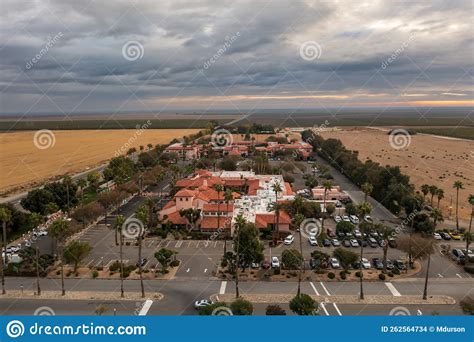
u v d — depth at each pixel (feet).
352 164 652.48
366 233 382.63
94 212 429.38
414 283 293.23
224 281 297.53
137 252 355.36
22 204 443.73
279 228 401.49
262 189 522.47
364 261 323.98
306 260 334.44
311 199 512.22
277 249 361.10
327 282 295.07
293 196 488.02
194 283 294.46
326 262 321.52
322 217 424.46
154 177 618.03
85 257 338.13
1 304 262.47
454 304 261.65
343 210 477.77
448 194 564.30
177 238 389.39
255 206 443.32
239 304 215.51
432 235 378.73
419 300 266.16
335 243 369.50
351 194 551.18
